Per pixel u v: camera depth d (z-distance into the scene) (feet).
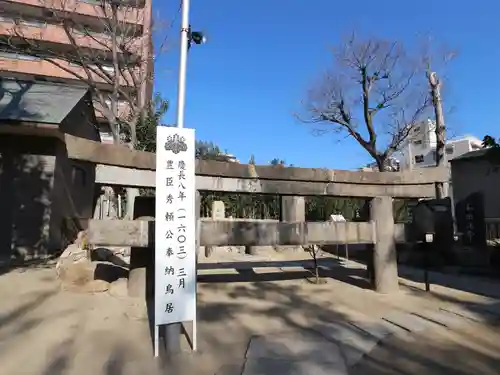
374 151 70.08
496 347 17.60
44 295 22.34
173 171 15.87
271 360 15.29
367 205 28.96
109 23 56.95
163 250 15.47
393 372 14.74
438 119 56.18
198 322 19.93
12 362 14.10
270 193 25.73
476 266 40.27
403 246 45.44
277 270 36.27
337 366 14.99
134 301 22.49
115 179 21.35
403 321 21.06
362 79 68.13
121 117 64.39
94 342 16.40
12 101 36.06
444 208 40.32
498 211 57.11
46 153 36.32
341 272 35.81
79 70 77.30
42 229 35.27
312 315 21.88
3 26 70.44
